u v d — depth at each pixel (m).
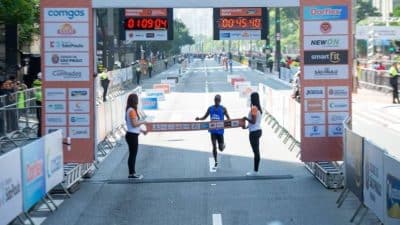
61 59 16.16
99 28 58.03
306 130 16.38
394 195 9.68
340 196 13.43
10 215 10.52
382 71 46.62
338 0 16.02
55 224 12.08
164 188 15.41
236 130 26.38
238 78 56.34
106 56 57.53
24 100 23.84
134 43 84.12
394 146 22.09
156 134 25.38
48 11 16.03
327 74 16.22
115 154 20.81
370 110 35.00
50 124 16.38
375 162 10.80
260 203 13.65
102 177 16.92
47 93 16.28
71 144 16.38
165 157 19.95
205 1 15.82
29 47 48.06
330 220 12.12
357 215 12.41
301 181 16.02
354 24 47.81
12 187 10.62
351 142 12.83
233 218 12.37
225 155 20.14
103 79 41.22
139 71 62.56
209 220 12.22
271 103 28.34
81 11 16.02
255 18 30.09
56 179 13.80
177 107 36.84
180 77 74.94
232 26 30.14
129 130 16.38
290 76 61.09
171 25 20.48
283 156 19.83
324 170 15.34
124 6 15.91
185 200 14.08
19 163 11.04
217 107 17.70
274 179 16.27
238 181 16.09
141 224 12.02
